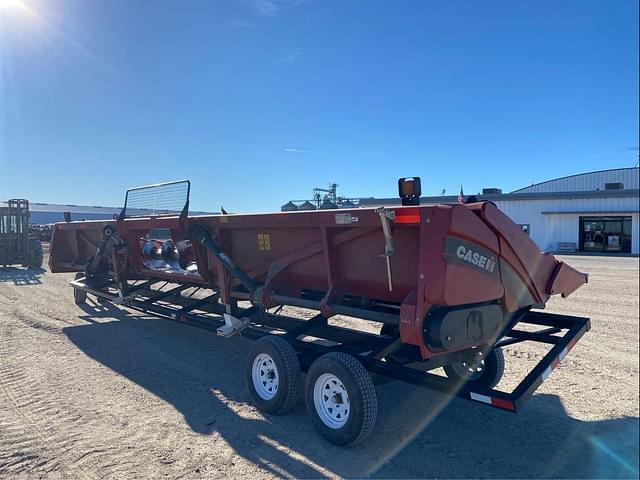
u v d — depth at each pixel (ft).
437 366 16.11
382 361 15.99
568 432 15.10
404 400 17.62
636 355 22.75
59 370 20.38
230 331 18.85
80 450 13.53
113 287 31.12
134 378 19.52
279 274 18.97
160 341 25.29
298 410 16.56
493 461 13.34
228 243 20.74
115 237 27.02
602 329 28.12
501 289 14.69
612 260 84.99
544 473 12.74
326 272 17.39
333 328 19.30
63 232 33.91
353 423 13.50
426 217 13.12
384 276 15.42
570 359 22.12
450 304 13.12
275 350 15.81
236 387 18.63
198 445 13.96
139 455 13.30
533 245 15.57
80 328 28.17
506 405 12.56
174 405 16.83
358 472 12.66
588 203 115.65
